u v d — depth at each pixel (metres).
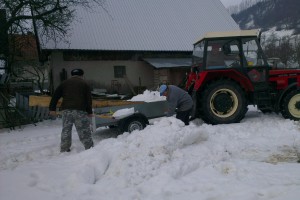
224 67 8.59
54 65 18.45
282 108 8.47
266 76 8.54
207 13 24.48
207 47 8.60
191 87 9.25
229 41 8.60
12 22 13.10
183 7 24.19
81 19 20.19
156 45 20.42
